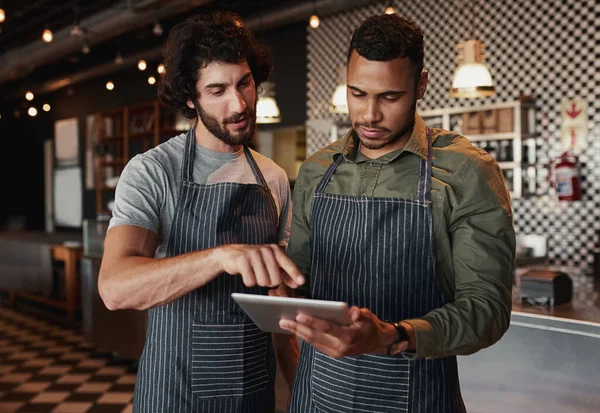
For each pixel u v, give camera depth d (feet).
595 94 17.40
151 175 5.72
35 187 42.96
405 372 5.08
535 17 18.54
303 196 5.82
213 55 5.31
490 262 4.64
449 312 4.45
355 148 5.43
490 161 4.97
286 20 22.20
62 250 24.82
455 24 20.47
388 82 4.48
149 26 27.50
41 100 41.60
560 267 15.88
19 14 25.30
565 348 8.96
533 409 9.29
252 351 5.94
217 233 5.82
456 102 20.54
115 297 4.91
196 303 5.77
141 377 5.94
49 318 26.27
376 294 5.16
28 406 15.49
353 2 20.04
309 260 5.85
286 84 26.40
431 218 4.89
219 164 6.09
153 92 32.07
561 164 17.30
